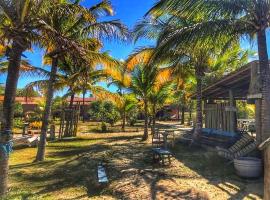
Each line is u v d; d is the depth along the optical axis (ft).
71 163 44.24
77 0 44.09
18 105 144.46
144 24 50.06
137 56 54.29
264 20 34.12
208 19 34.14
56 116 137.39
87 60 31.76
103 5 45.55
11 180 35.22
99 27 43.11
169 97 78.48
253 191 29.81
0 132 26.76
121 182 32.83
